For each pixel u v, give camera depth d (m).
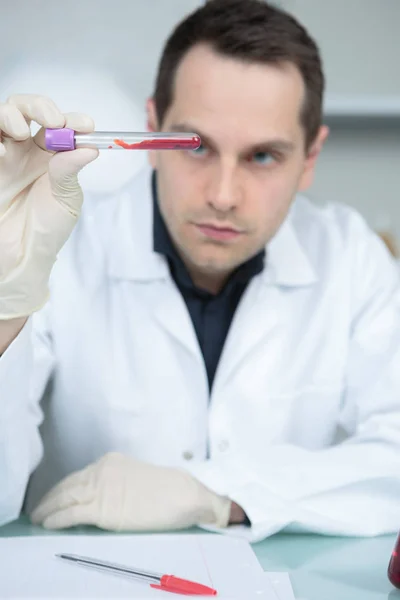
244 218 1.04
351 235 1.39
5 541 0.79
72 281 1.26
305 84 1.09
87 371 1.22
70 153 0.73
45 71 2.17
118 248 1.28
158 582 0.67
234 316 1.26
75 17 2.16
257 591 0.66
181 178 1.04
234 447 1.20
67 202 0.80
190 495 0.89
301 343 1.28
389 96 2.16
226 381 1.22
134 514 0.87
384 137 2.23
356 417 1.26
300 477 0.93
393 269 1.39
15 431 0.89
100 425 1.22
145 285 1.26
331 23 2.17
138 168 2.16
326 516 0.90
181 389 1.21
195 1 2.16
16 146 0.79
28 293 0.82
